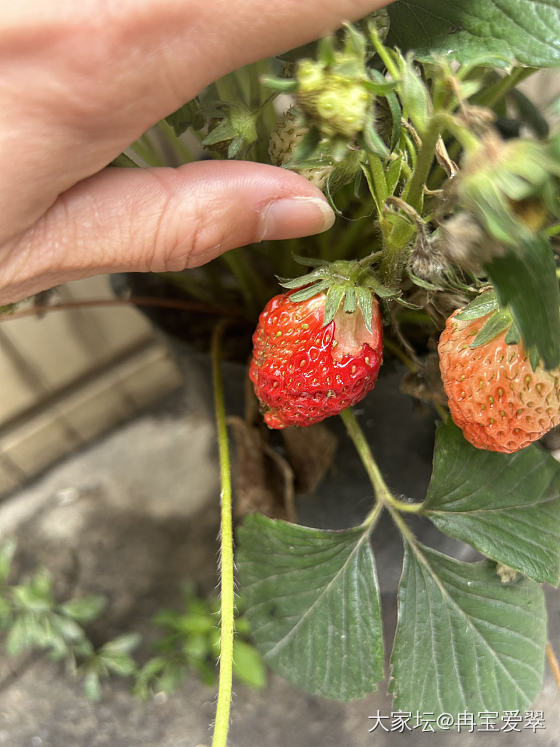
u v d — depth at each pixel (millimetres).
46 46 79
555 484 121
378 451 160
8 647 225
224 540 129
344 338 99
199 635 219
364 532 133
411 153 89
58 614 233
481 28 92
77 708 225
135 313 249
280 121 105
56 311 236
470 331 96
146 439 273
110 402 273
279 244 145
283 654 135
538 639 131
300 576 134
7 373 243
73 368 256
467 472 121
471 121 67
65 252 104
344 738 212
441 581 130
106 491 263
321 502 169
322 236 140
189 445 269
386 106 88
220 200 103
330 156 83
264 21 80
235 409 171
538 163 59
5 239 99
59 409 263
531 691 131
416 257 84
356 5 80
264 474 163
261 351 107
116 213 103
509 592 129
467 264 70
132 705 224
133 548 250
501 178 59
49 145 88
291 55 98
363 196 122
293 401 105
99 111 85
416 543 131
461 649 130
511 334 82
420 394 125
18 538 255
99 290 237
